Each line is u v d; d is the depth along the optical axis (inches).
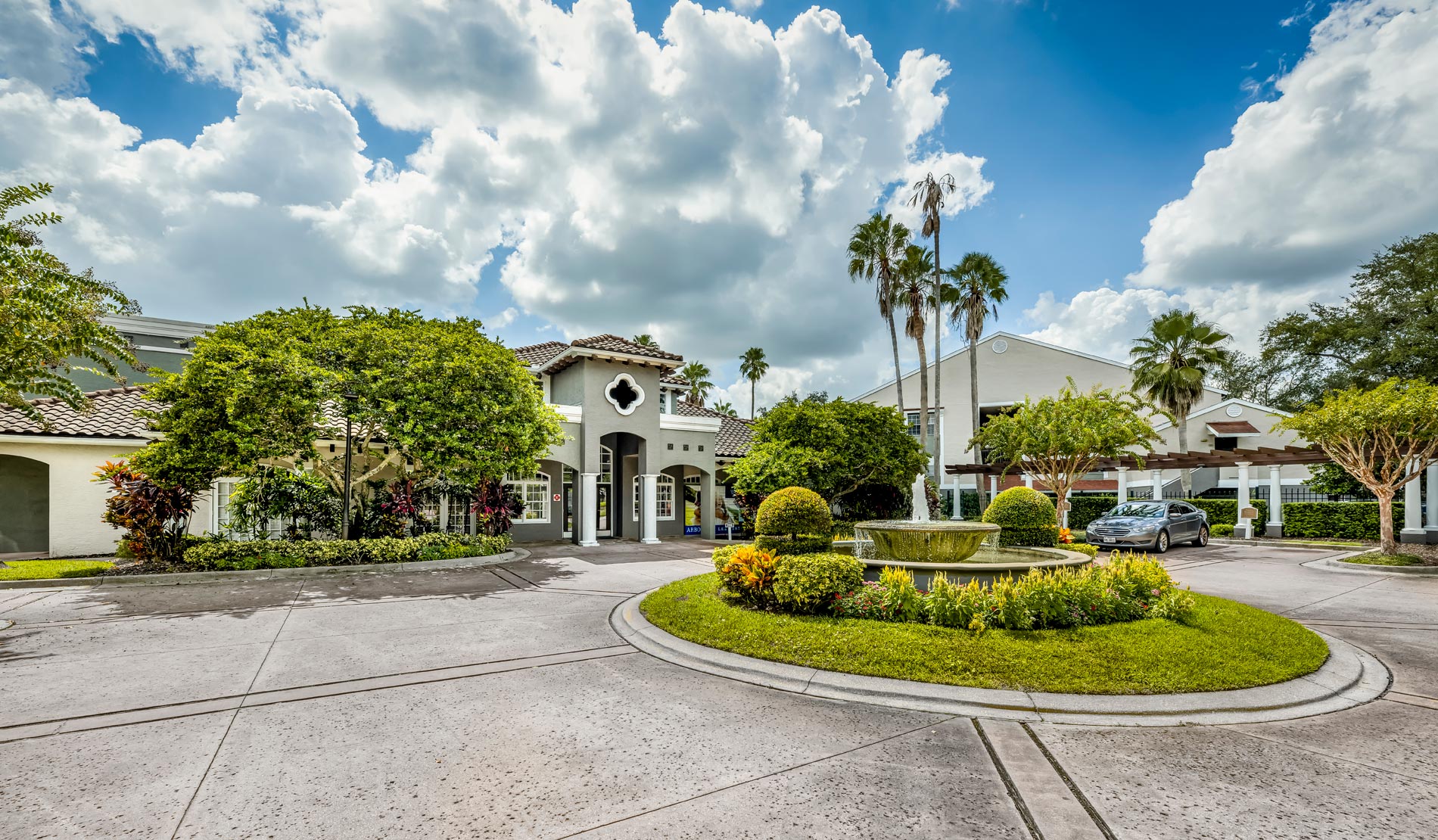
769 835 127.6
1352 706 208.1
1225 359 1032.2
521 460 561.9
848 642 252.4
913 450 759.1
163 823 131.1
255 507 527.8
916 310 1097.4
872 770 158.9
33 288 303.0
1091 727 187.8
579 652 273.4
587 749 171.3
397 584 450.9
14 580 415.5
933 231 1114.1
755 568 318.7
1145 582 303.6
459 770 157.9
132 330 832.3
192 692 215.9
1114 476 1266.0
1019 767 160.9
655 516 831.1
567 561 592.4
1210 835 128.2
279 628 313.0
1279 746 174.7
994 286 1103.6
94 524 568.7
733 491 846.5
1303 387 1359.5
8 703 204.2
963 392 1282.0
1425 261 1045.2
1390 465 564.7
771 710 203.0
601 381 759.1
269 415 468.8
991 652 236.8
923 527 361.7
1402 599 403.2
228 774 154.3
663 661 260.2
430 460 510.9
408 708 202.4
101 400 638.5
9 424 535.8
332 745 172.7
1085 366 1195.3
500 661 258.5
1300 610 366.3
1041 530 465.4
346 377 495.8
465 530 732.7
